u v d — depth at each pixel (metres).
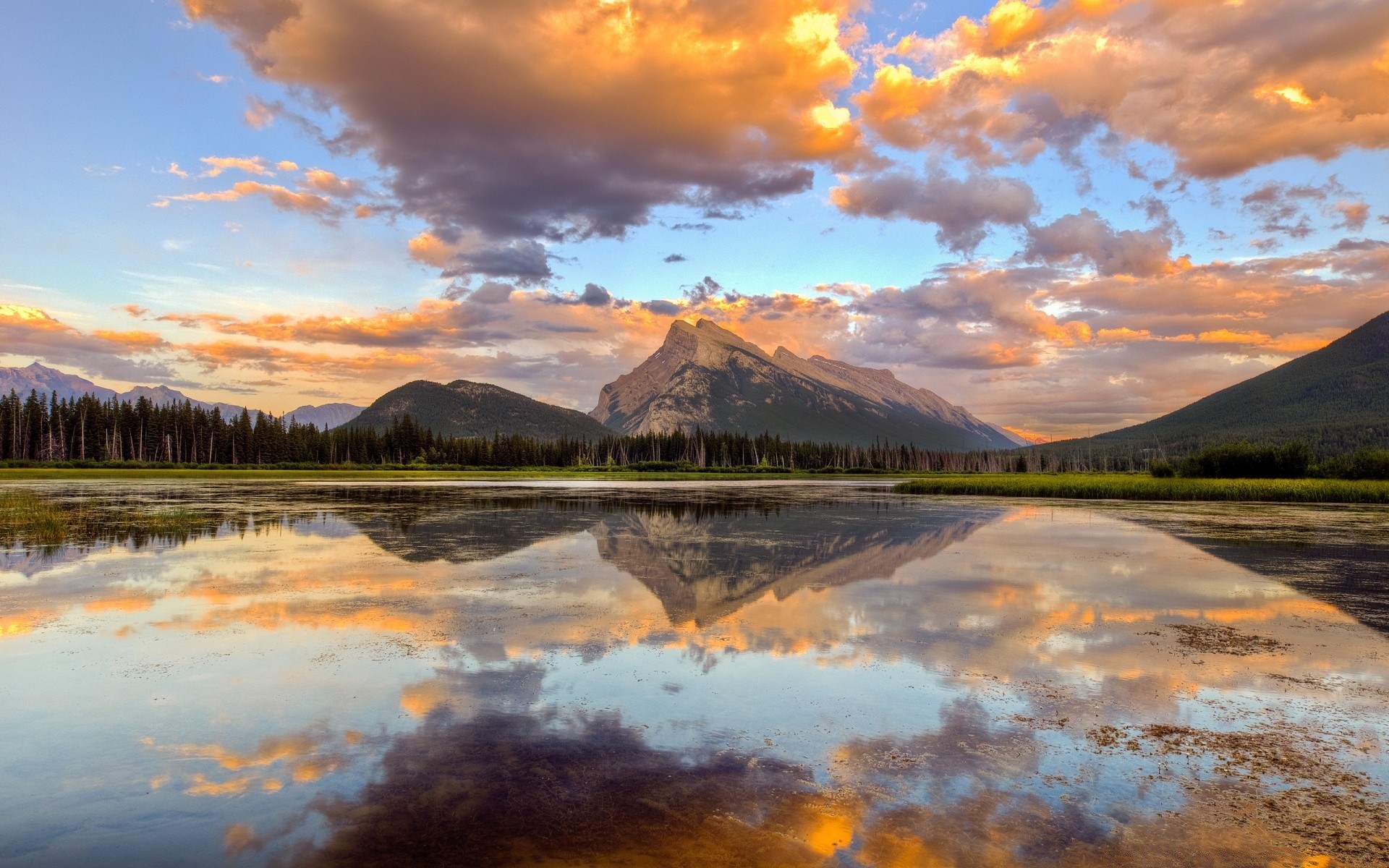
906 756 7.54
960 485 68.00
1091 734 8.18
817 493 64.38
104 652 11.19
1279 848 5.76
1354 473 73.69
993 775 7.10
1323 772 7.23
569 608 14.47
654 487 77.44
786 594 16.20
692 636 12.41
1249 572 19.91
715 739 7.97
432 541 25.02
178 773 7.05
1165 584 17.95
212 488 59.62
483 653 11.23
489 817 6.19
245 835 5.87
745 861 5.49
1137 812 6.35
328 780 6.90
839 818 6.21
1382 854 5.66
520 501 48.31
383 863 5.45
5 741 7.80
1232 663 11.07
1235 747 7.83
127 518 31.86
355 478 94.94
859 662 10.96
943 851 5.68
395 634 12.34
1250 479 74.25
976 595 16.36
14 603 14.69
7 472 86.81
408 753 7.53
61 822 6.09
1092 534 30.05
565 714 8.70
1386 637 12.73
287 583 17.00
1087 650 11.76
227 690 9.46
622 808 6.35
